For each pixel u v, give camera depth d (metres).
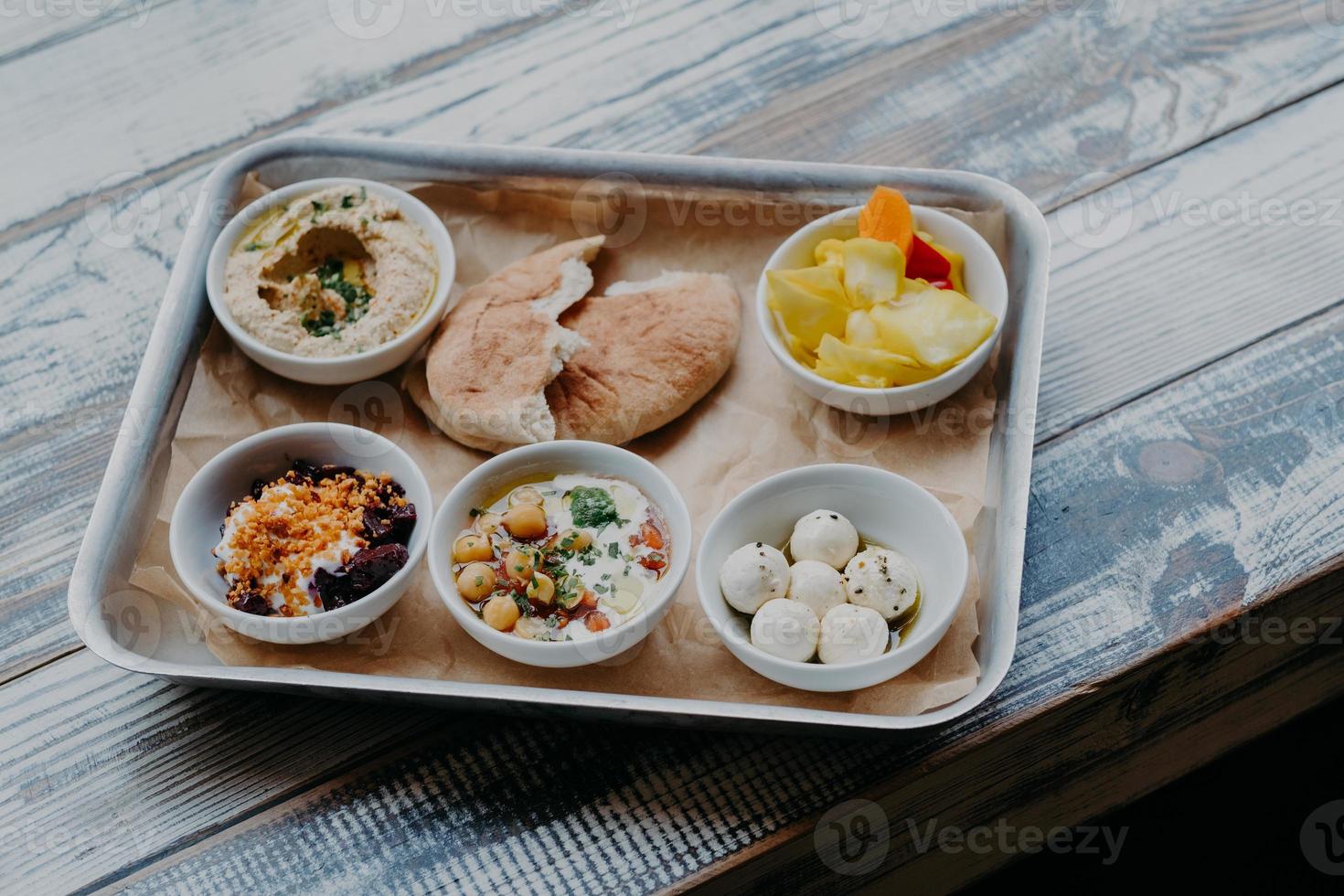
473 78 1.51
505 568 1.06
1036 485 1.14
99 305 1.32
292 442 1.12
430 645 1.06
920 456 1.14
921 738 0.99
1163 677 1.08
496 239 1.31
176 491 1.15
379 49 1.54
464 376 1.17
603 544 1.09
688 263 1.30
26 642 1.10
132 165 1.44
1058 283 1.27
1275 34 1.46
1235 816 1.40
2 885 0.98
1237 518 1.11
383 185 1.28
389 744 1.03
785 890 1.05
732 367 1.24
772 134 1.43
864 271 1.16
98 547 1.04
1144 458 1.15
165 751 1.04
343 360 1.18
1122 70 1.44
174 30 1.57
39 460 1.21
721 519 1.06
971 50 1.48
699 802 1.00
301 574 1.05
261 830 1.00
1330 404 1.17
